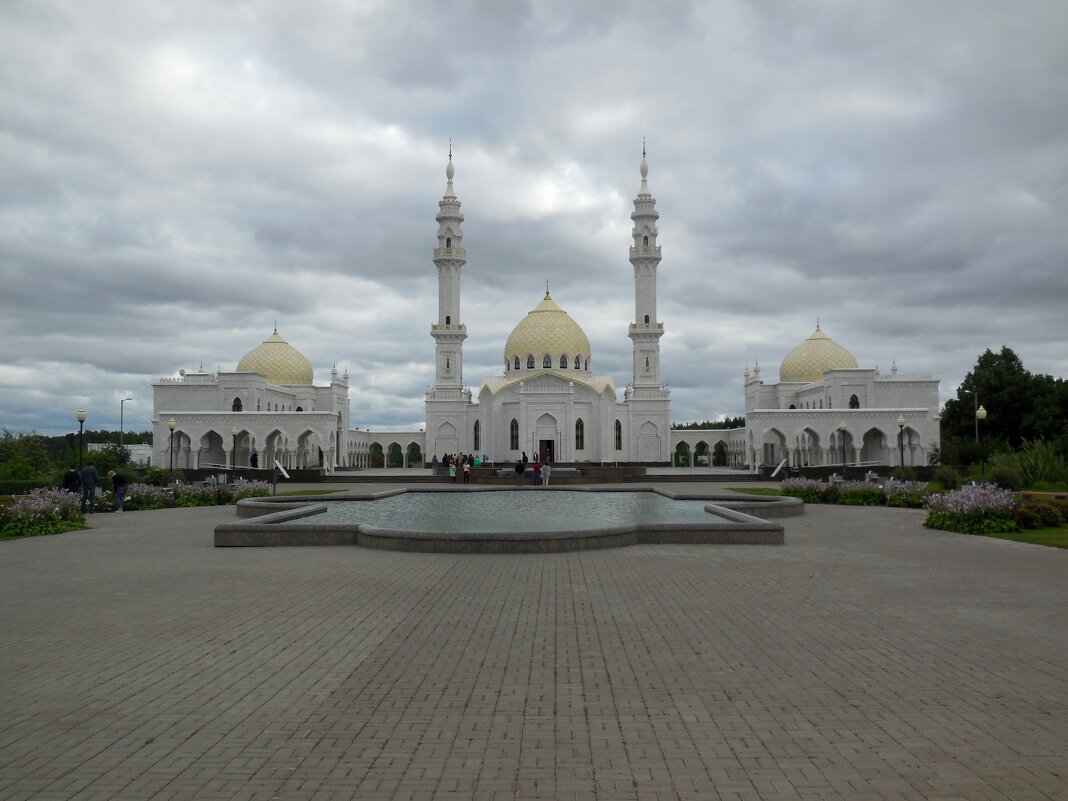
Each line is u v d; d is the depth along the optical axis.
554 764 7.97
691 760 8.06
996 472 47.78
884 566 20.50
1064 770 7.81
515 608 15.31
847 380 90.19
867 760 8.05
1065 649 12.28
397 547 23.58
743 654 11.99
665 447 94.31
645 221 93.69
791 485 44.94
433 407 95.31
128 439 159.25
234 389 89.69
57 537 27.88
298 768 7.90
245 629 13.66
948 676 10.88
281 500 39.41
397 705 9.70
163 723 9.13
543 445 86.44
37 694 10.18
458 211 96.75
